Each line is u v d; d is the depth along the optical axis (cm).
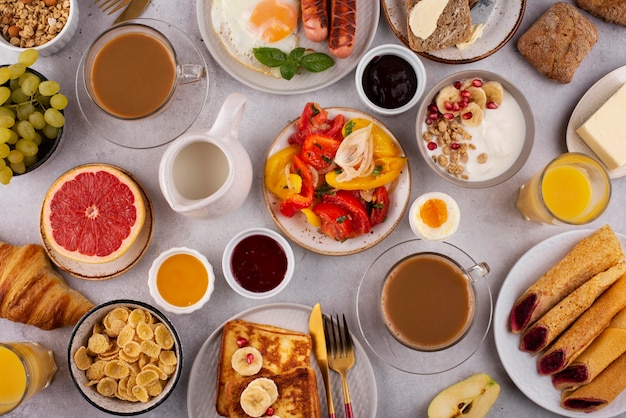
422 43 90
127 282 92
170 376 86
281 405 85
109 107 88
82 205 88
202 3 90
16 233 92
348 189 88
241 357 86
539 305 88
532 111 94
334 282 92
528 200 90
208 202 80
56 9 90
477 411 90
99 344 85
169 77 89
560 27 91
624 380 87
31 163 88
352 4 88
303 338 87
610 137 89
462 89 91
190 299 89
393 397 91
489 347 92
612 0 92
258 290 88
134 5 93
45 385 89
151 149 93
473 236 93
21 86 86
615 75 92
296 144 90
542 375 90
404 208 89
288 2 89
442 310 88
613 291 87
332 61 89
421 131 90
